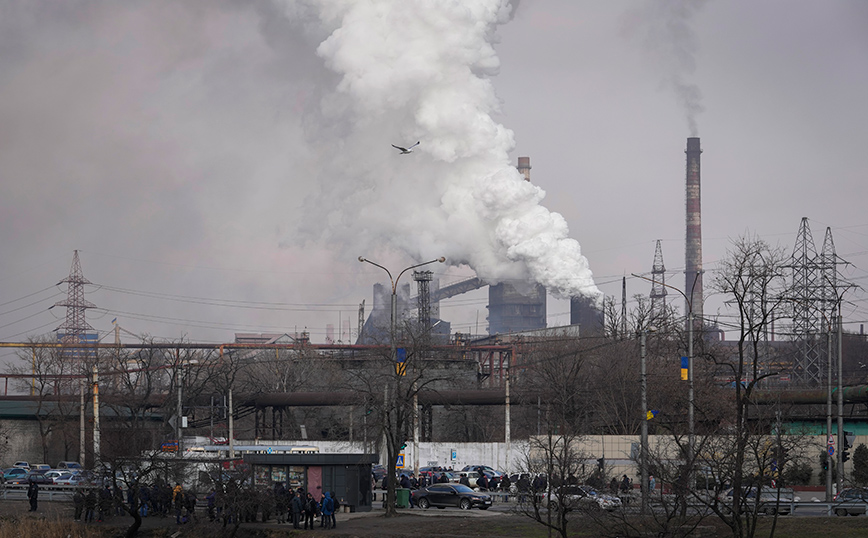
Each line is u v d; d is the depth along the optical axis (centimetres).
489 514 9481
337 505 9481
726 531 7250
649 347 15250
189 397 16738
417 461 13475
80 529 8838
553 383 15225
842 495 9225
